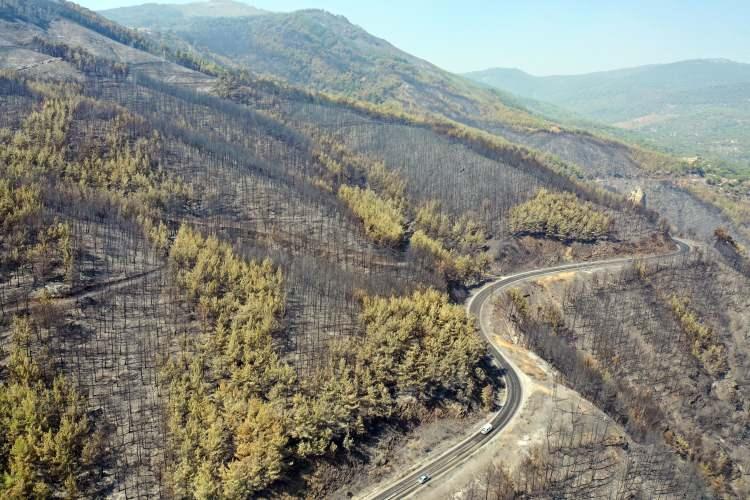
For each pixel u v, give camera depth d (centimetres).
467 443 11456
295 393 10506
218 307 11931
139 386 10069
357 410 10856
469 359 12950
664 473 11931
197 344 11088
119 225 14925
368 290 14625
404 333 12381
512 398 13162
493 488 10044
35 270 11875
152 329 11425
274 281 13262
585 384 14238
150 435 9275
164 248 14450
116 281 12650
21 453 7762
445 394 12512
